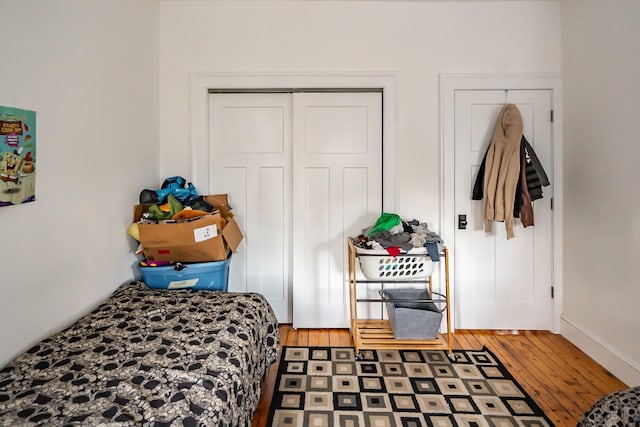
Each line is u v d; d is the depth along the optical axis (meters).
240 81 2.82
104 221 2.07
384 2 2.80
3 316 1.39
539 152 2.82
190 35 2.81
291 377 2.23
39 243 1.57
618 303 2.21
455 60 2.81
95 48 1.97
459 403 1.98
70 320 1.79
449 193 2.83
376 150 2.90
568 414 1.89
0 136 1.35
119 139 2.23
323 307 2.93
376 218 2.91
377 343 2.50
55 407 1.13
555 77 2.78
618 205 2.21
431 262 2.49
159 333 1.65
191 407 1.17
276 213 2.96
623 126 2.15
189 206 2.52
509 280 2.87
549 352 2.55
